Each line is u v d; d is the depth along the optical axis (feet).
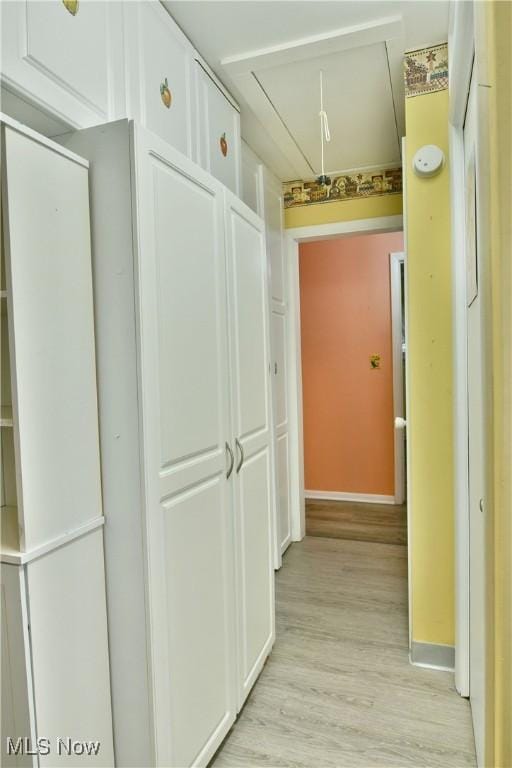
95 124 4.14
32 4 3.48
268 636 6.55
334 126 8.13
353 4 5.34
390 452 13.74
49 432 3.47
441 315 6.22
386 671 6.39
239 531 5.65
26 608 3.23
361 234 10.64
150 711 3.92
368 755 5.03
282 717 5.57
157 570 3.98
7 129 3.15
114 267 3.89
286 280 11.03
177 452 4.31
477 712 4.70
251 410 6.12
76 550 3.70
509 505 2.05
